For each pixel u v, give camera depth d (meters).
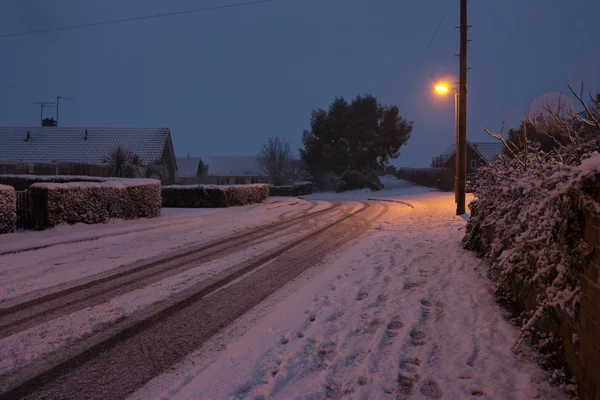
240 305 6.23
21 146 40.62
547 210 4.00
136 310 6.01
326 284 7.12
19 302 6.37
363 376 3.90
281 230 14.23
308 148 52.16
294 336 4.93
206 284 7.37
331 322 5.30
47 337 5.06
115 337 5.06
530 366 3.98
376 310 5.64
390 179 76.62
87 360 4.46
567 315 3.59
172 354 4.60
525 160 6.87
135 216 16.33
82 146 40.47
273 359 4.35
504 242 6.33
